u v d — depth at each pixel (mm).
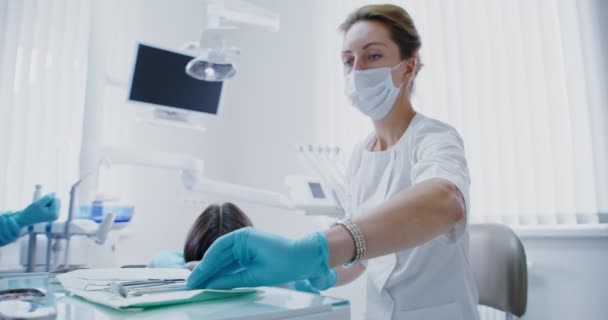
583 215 1573
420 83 2027
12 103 1986
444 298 1021
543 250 1666
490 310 1741
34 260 1436
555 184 1635
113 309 478
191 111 1823
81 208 1402
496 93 1800
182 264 1167
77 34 2182
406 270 1017
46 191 2055
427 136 949
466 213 736
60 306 497
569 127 1631
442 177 733
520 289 1298
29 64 2047
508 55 1781
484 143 1818
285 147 2721
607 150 1547
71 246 1635
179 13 2828
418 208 650
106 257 1797
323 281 984
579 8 1627
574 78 1625
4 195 1938
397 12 1081
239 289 605
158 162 1436
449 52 1962
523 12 1757
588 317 1540
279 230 2723
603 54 1578
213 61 1222
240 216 1202
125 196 2473
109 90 2445
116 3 2492
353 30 1087
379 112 1100
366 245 597
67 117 2135
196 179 1479
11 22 2018
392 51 1063
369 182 1128
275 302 532
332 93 2465
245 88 3035
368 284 1126
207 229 1146
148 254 2535
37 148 2047
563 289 1603
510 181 1758
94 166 1365
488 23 1841
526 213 1706
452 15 1976
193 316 445
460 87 1910
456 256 1023
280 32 2857
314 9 2641
